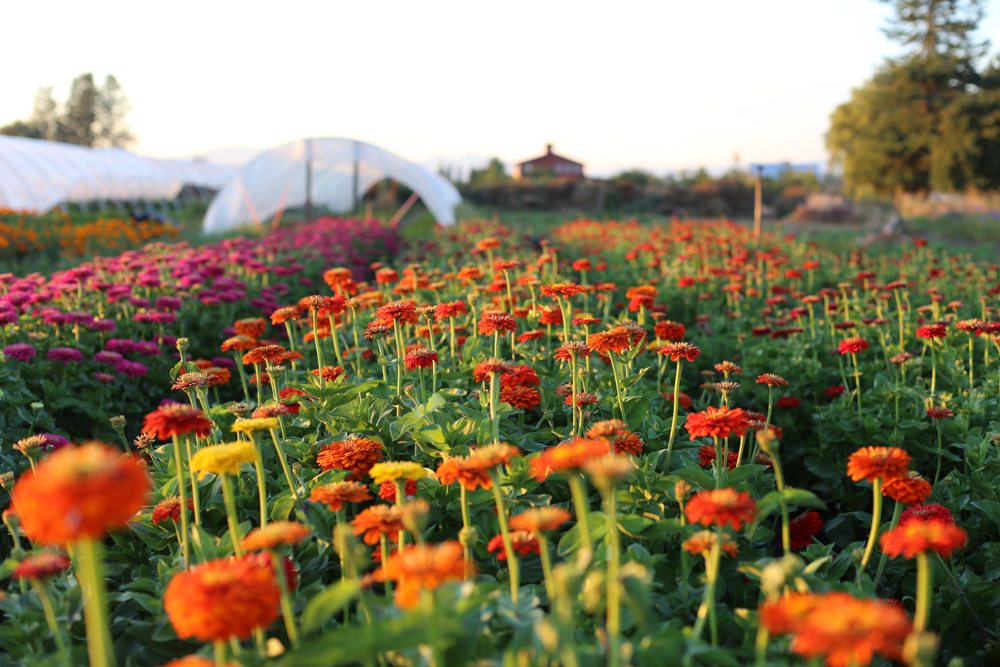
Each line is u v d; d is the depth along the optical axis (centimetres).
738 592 283
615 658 155
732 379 633
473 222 2427
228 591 160
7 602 242
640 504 310
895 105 4072
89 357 652
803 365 638
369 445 308
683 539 263
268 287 997
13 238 1516
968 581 321
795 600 163
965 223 3058
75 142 9812
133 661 250
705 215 4566
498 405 368
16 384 535
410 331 587
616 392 413
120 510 121
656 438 389
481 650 201
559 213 4428
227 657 191
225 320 823
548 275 786
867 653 136
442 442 339
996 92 3794
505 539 216
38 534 120
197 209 4147
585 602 219
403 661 196
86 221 2273
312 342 626
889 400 537
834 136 4338
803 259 1525
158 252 1223
